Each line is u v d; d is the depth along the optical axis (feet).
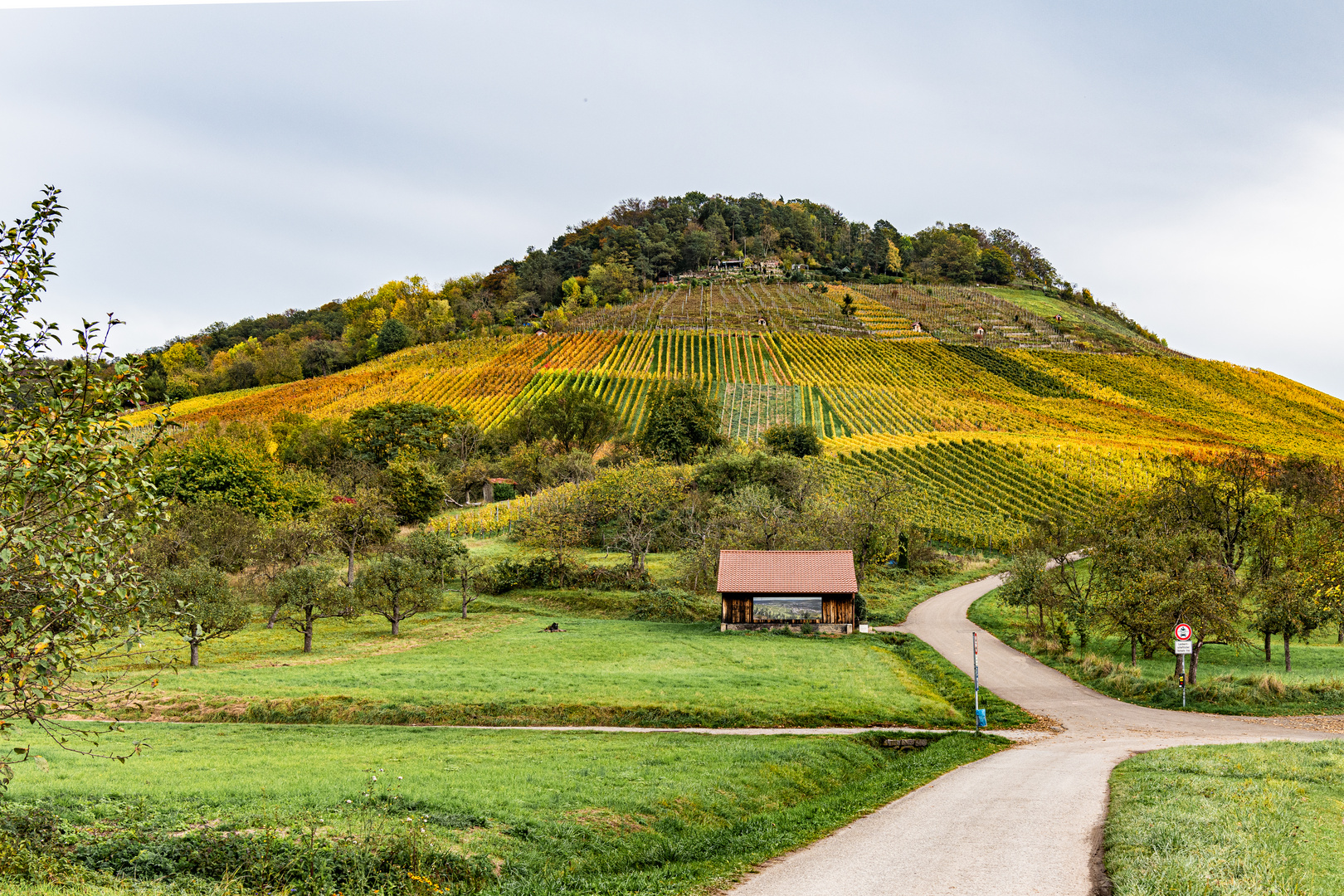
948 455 395.96
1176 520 200.64
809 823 61.05
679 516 273.13
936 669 150.30
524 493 369.71
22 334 34.68
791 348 609.83
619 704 109.70
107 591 35.78
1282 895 38.14
